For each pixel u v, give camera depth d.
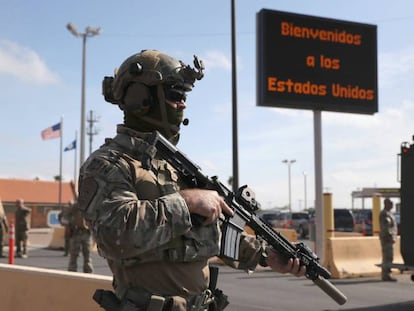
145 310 2.06
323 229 13.49
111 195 2.03
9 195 54.50
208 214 2.12
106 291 2.21
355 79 13.97
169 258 2.10
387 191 39.97
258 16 13.42
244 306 8.46
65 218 10.78
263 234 2.58
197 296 2.19
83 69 28.55
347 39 13.97
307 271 2.75
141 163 2.12
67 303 4.63
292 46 13.44
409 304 8.83
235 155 15.10
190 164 2.28
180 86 2.32
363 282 11.72
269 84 13.14
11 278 5.33
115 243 1.95
